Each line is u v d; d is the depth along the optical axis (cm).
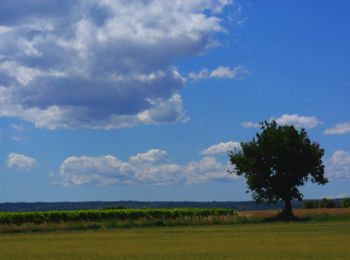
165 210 10181
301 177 10356
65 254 4369
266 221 9888
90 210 9269
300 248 4562
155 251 4503
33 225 7962
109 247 4925
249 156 10450
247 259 3875
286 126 10538
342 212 11156
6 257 4197
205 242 5322
